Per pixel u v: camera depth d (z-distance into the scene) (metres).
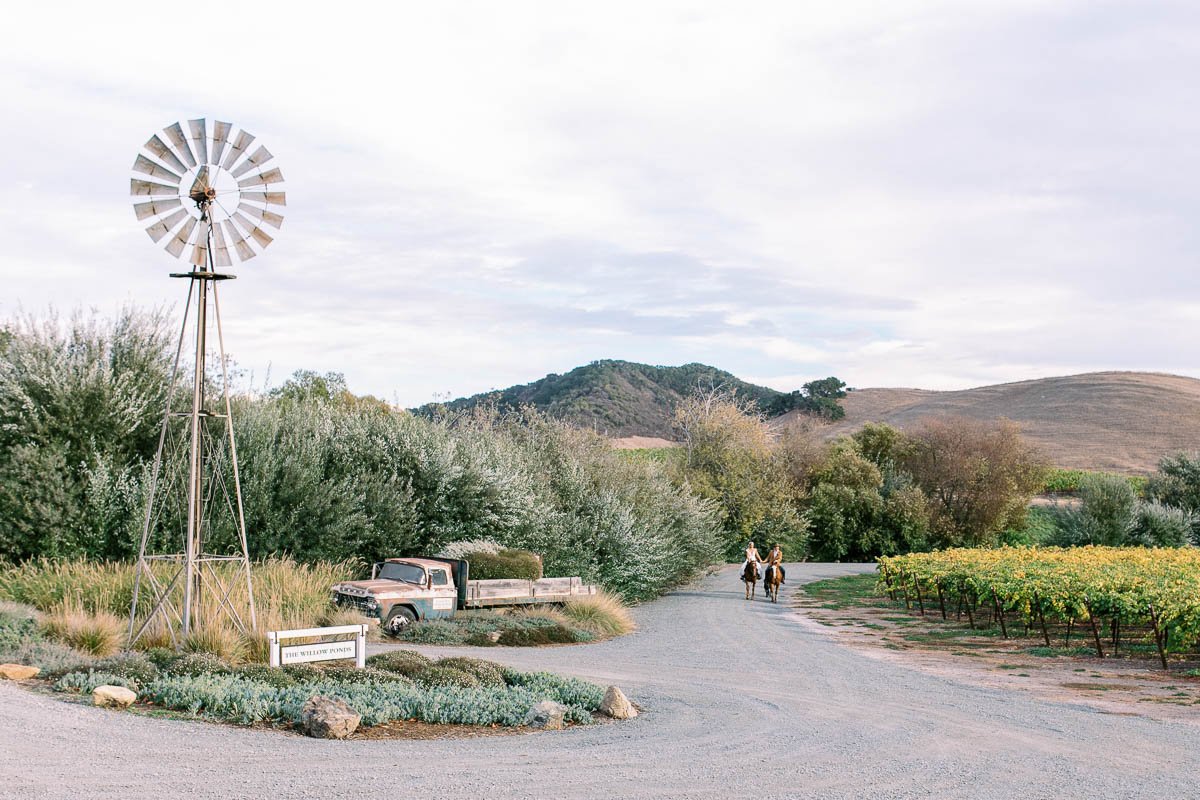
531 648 17.64
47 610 15.05
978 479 60.50
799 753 8.95
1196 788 7.88
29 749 7.30
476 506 24.31
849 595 32.34
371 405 27.25
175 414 13.88
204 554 14.17
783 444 59.31
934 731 10.49
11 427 19.31
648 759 8.38
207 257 13.64
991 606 26.73
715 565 38.75
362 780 7.04
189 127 13.45
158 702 9.66
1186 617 16.16
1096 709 12.27
